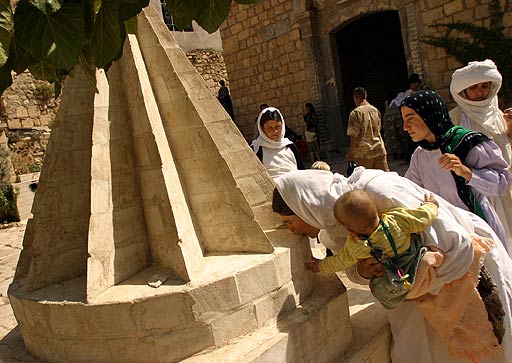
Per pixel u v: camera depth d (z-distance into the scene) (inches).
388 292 83.7
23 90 615.8
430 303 91.4
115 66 93.3
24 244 104.5
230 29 598.5
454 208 95.4
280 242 97.3
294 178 95.3
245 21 579.5
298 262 95.6
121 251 86.0
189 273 81.2
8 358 91.8
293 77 546.9
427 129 113.0
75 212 95.1
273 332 82.7
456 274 87.1
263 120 149.9
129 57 92.2
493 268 93.9
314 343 88.5
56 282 93.4
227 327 81.0
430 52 422.3
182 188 94.5
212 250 96.3
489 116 120.3
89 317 78.5
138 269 88.7
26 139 582.2
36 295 87.5
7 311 176.4
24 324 89.4
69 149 93.8
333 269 90.2
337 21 498.3
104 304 77.1
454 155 105.9
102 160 86.0
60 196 93.4
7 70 59.6
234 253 93.4
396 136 400.5
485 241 94.0
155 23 98.1
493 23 379.9
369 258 88.7
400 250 83.3
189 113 94.0
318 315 90.3
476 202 111.4
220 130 102.3
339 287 100.7
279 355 79.1
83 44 55.4
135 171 91.2
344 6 488.4
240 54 596.1
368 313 114.4
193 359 77.6
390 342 108.1
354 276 100.7
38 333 86.2
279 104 569.0
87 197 95.8
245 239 92.7
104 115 88.8
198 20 59.1
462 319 89.7
